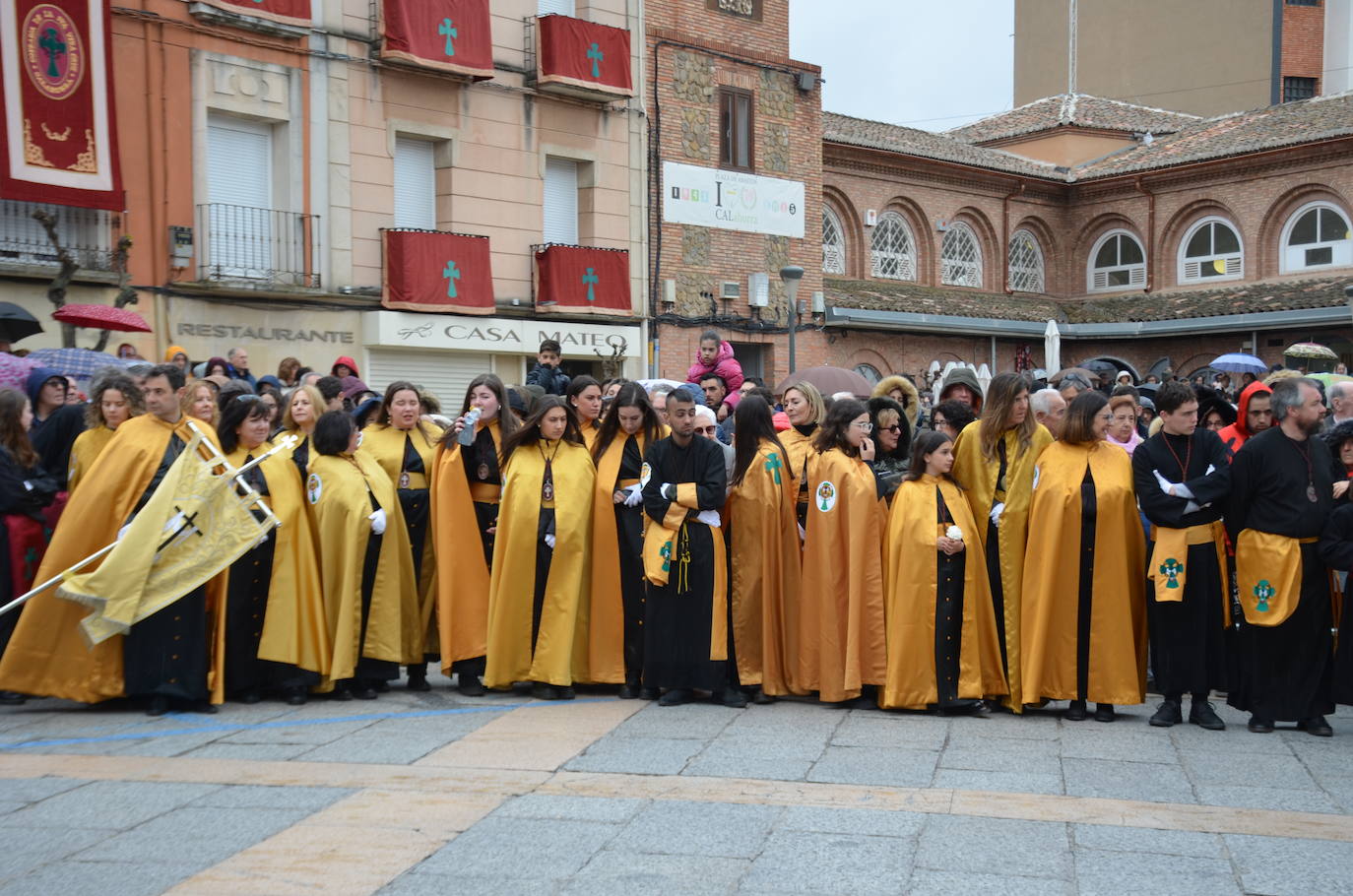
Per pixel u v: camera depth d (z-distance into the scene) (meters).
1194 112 44.75
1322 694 8.11
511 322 21.38
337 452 8.84
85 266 16.59
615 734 7.88
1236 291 32.41
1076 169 36.56
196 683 8.45
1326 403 10.74
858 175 30.94
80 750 7.50
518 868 5.54
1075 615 8.29
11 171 15.70
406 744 7.60
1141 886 5.33
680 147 24.58
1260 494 8.04
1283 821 6.14
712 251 25.25
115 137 16.70
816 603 8.68
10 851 5.79
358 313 19.75
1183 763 7.23
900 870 5.50
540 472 8.95
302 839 5.91
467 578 9.08
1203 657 8.10
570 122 22.59
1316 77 44.09
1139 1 45.81
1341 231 31.22
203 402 9.21
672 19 24.45
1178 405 8.12
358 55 19.59
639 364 23.56
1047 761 7.25
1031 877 5.42
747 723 8.18
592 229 23.05
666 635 8.69
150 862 5.64
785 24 26.61
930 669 8.45
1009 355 33.38
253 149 18.75
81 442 8.79
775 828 6.04
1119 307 34.00
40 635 8.43
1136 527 8.39
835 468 8.63
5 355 10.36
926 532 8.46
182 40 17.55
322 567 8.81
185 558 8.34
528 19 21.88
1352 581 7.97
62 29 16.14
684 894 5.26
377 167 19.91
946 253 33.38
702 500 8.51
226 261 18.14
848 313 28.08
